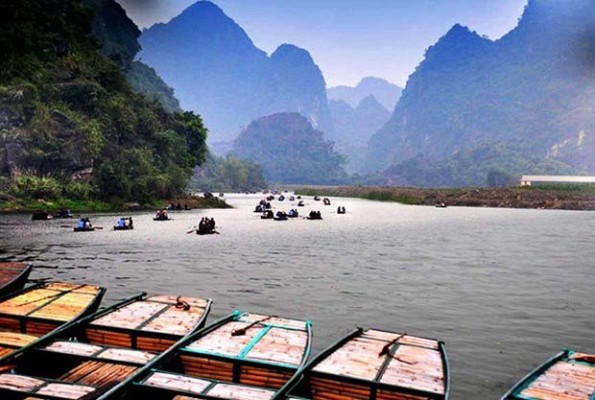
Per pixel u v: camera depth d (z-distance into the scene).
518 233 52.03
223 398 8.79
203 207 103.31
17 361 10.55
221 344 11.20
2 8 95.62
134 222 62.28
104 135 95.06
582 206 110.50
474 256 33.88
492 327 16.45
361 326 16.30
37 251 34.25
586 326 16.75
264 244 39.78
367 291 21.88
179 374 9.70
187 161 115.88
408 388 9.14
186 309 13.71
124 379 9.42
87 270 26.52
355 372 9.80
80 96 96.44
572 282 24.59
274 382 10.27
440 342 11.48
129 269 26.94
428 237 46.72
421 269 28.12
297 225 60.28
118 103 99.75
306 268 27.92
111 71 110.56
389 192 157.38
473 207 121.62
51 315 13.34
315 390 9.98
